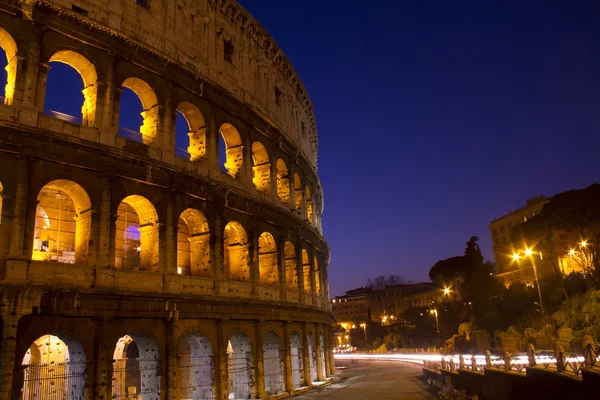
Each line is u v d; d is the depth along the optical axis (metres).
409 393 52.97
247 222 53.19
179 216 44.22
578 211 92.75
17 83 35.28
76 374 35.00
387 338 177.12
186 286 43.38
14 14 35.88
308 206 76.50
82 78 41.41
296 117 73.12
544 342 75.19
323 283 77.44
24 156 34.22
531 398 34.03
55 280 34.41
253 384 49.72
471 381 46.88
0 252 32.53
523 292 105.38
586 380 26.81
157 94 44.88
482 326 106.25
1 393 30.34
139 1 46.47
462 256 156.62
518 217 156.00
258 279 53.09
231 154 55.44
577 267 101.81
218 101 51.78
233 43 56.91
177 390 40.22
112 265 37.62
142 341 40.75
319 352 66.69
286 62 68.50
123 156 39.47
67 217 42.53
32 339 32.66
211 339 45.19
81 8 40.12
